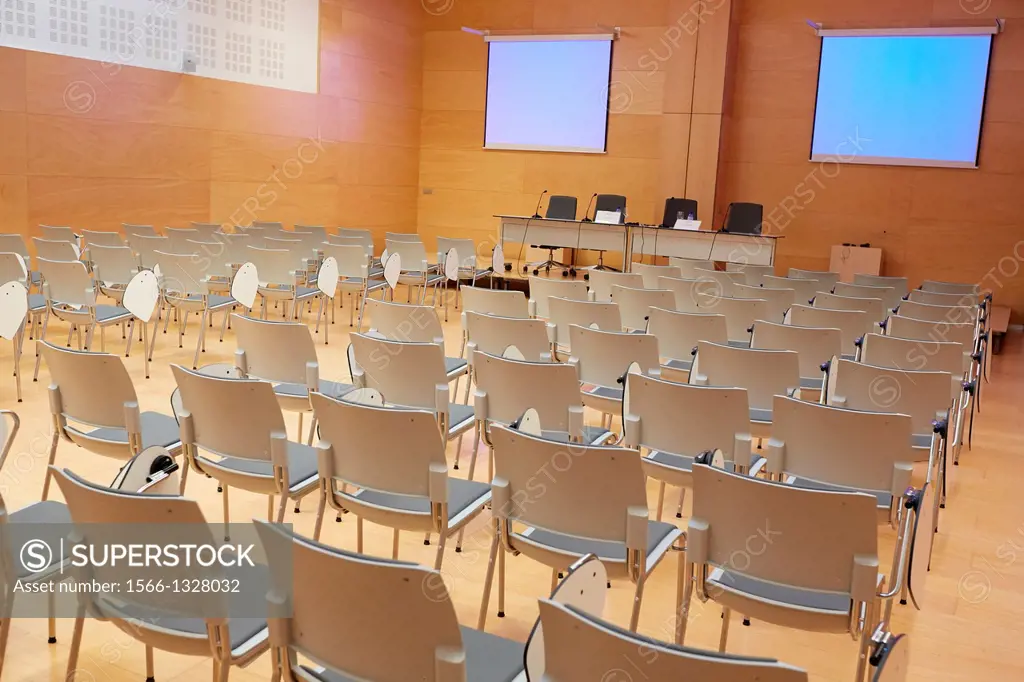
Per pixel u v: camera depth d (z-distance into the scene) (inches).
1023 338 442.3
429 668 77.8
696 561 107.3
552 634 70.0
